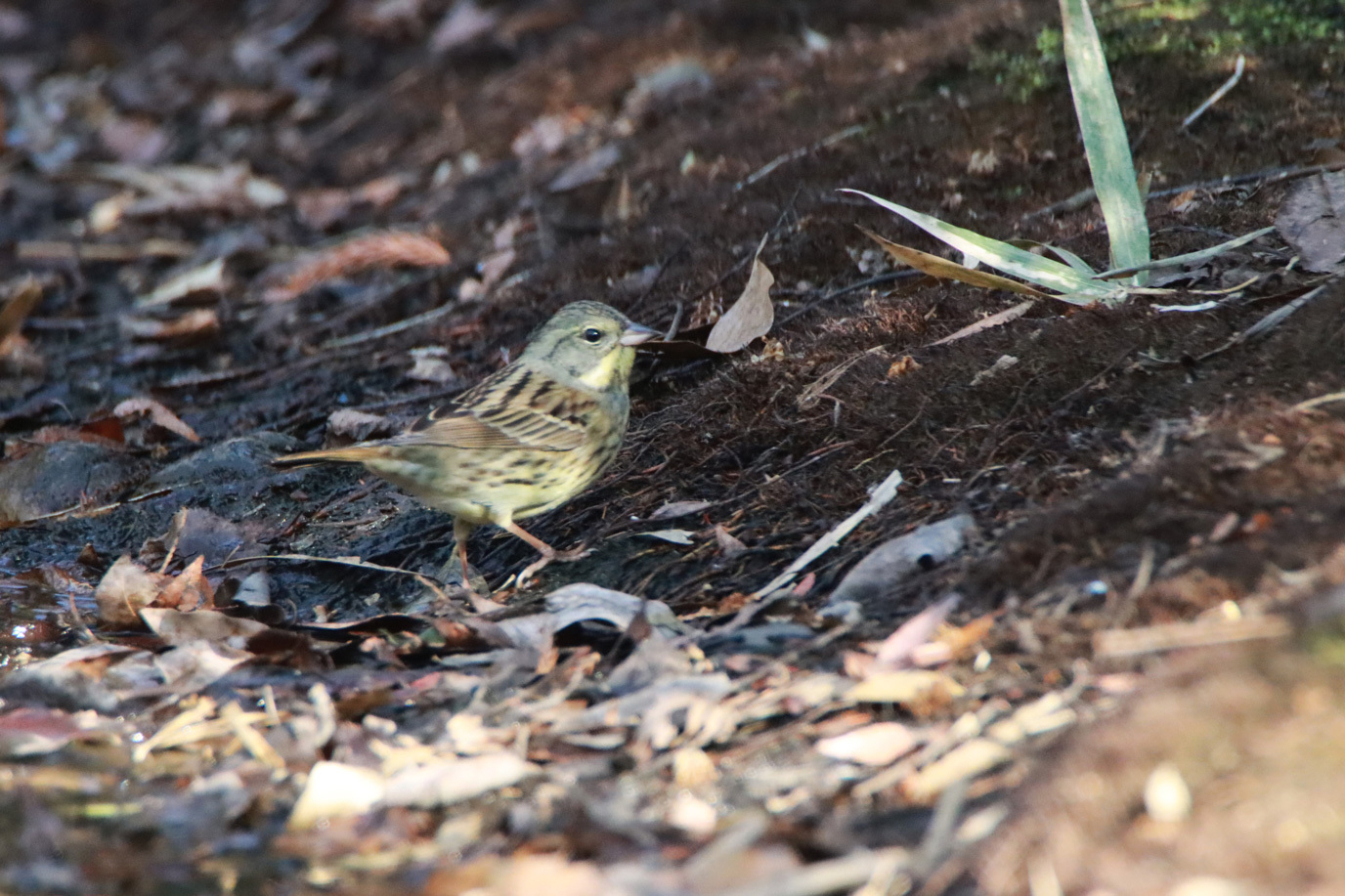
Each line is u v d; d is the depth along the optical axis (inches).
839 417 363.3
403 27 898.1
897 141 529.0
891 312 400.5
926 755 232.4
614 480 386.0
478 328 524.7
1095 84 372.5
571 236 572.1
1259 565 245.3
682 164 588.1
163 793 265.3
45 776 273.3
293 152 780.6
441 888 220.8
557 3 859.4
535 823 238.1
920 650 258.1
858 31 709.9
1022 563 274.7
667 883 211.2
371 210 693.3
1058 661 245.8
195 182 745.6
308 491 432.1
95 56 944.9
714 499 355.3
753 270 417.1
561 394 363.9
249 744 275.1
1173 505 271.1
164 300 619.5
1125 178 372.2
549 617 304.5
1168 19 552.1
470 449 349.4
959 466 327.3
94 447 461.1
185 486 438.0
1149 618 245.4
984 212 463.2
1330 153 414.6
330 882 231.6
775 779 237.9
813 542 323.6
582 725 264.5
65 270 672.4
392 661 305.1
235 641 319.0
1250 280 348.5
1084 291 356.5
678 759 246.2
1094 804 198.7
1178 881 182.9
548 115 716.7
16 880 238.4
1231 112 472.4
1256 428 283.1
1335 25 517.3
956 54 585.3
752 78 662.5
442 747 263.9
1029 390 341.4
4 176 792.3
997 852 200.2
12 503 438.3
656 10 812.0
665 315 467.8
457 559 368.8
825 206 490.0
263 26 938.7
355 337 553.9
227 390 529.0
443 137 748.0
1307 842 180.7
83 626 357.1
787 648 280.4
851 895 203.6
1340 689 199.5
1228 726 200.2
